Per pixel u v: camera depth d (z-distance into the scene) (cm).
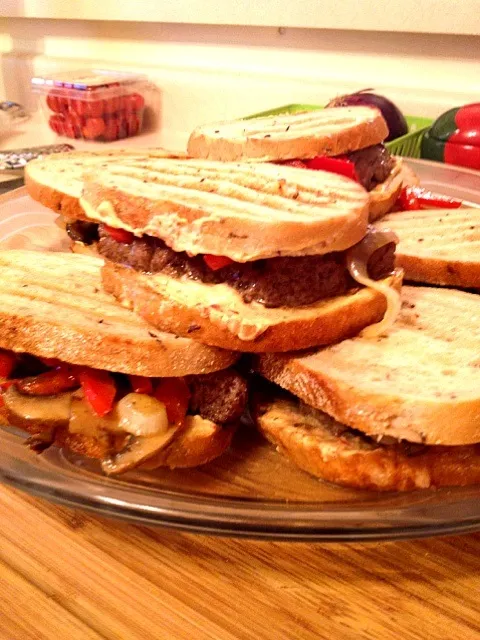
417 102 62
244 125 42
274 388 30
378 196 39
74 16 84
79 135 83
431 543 25
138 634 21
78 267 35
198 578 23
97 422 26
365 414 24
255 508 23
